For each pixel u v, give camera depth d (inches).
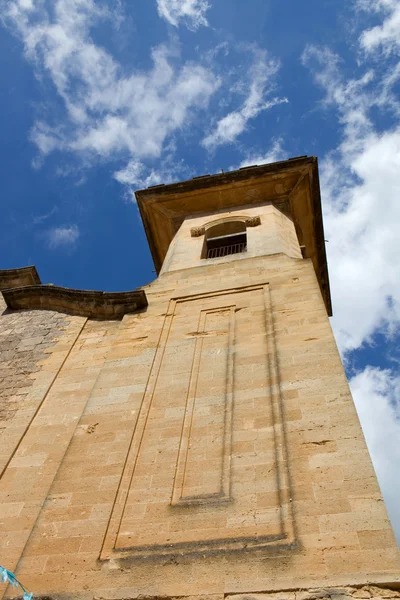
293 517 258.8
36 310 597.0
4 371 470.3
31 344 514.0
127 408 373.1
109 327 524.1
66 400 411.2
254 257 620.7
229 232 799.7
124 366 428.8
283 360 381.4
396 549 230.2
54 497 307.9
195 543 259.9
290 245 705.0
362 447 289.3
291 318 442.6
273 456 302.7
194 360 416.5
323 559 233.9
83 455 336.2
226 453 315.3
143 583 244.1
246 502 277.7
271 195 863.1
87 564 261.4
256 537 254.8
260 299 502.3
